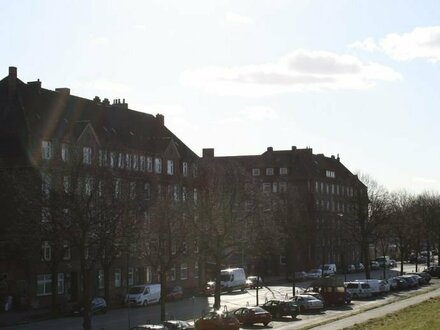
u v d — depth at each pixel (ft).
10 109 237.45
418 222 422.41
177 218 203.92
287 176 468.34
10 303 215.51
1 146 232.32
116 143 236.22
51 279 227.81
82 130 240.53
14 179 198.70
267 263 402.52
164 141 304.09
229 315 171.01
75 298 237.86
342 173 535.60
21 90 243.40
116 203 166.81
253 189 245.04
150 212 196.44
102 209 157.89
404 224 402.72
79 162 168.96
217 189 230.48
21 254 213.66
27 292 217.77
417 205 476.95
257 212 243.81
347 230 418.72
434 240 478.18
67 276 235.40
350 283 273.13
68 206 155.02
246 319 183.83
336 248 433.07
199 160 291.99
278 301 203.92
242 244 231.09
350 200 363.97
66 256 233.76
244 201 240.53
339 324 178.91
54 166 179.01
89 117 271.69
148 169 270.67
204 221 222.89
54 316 202.18
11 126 234.38
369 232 354.13
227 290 293.02
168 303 248.73
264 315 184.75
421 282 334.85
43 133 232.32
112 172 180.65
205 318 169.27
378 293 273.33
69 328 176.76
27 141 228.02
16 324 185.78
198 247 242.99
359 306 237.45
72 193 155.22
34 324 186.29
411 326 154.10
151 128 317.42
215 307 213.66
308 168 470.39
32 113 238.89
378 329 153.38
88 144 241.76
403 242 416.67
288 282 353.92
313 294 231.09
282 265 412.77
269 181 470.80
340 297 241.14
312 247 422.41
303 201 392.27
